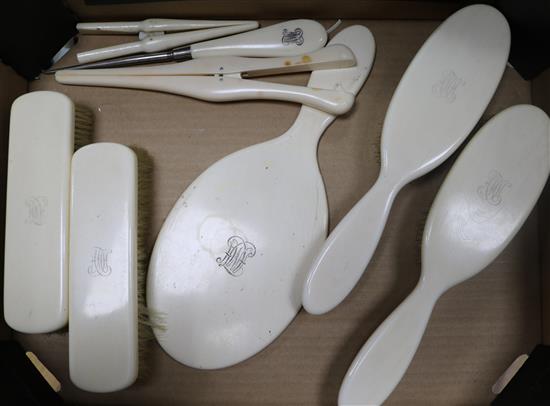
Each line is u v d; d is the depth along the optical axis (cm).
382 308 53
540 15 48
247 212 52
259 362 53
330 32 57
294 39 55
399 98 50
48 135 49
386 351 47
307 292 47
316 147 54
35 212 48
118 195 48
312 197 53
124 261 47
